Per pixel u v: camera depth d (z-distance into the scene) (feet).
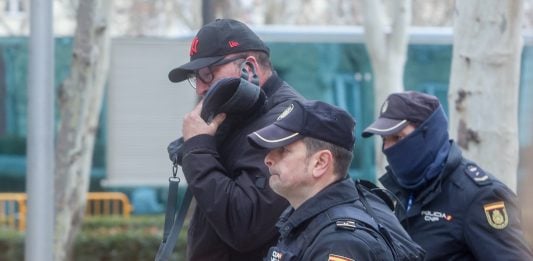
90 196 170.50
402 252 35.14
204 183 39.52
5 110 170.91
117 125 146.00
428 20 316.40
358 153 167.53
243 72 41.88
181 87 144.56
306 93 166.40
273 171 36.58
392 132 46.09
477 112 61.82
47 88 63.98
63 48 156.56
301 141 36.11
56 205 115.03
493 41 61.05
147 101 145.59
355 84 166.40
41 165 63.98
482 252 44.04
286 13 311.27
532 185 40.37
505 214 44.01
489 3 60.85
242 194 39.29
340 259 33.63
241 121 41.47
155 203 176.96
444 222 45.14
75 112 114.73
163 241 41.98
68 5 275.59
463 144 62.34
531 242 39.88
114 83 145.89
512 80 61.31
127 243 138.41
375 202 37.29
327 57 166.71
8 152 172.86
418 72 167.32
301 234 35.45
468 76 62.03
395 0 122.31
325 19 313.32
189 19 285.84
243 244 39.73
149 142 147.23
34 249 64.08
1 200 166.81
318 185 36.22
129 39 143.13
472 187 44.83
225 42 42.22
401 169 46.21
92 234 138.72
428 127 45.96
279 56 166.30
